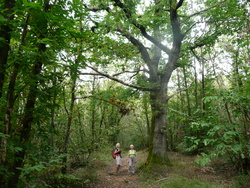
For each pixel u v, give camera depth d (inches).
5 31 91.8
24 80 107.3
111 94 305.0
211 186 213.5
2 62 94.1
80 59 134.0
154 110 362.9
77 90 250.8
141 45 377.7
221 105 182.9
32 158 125.9
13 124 122.7
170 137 532.7
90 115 329.4
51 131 138.2
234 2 279.7
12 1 98.6
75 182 236.7
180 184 226.5
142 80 386.3
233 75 198.4
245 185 199.9
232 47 193.8
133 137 692.1
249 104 170.1
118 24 362.3
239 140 182.1
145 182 260.5
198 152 422.3
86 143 279.9
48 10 109.3
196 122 177.5
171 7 303.9
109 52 312.2
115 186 253.6
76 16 107.2
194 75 454.6
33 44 110.7
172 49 366.3
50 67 149.1
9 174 97.1
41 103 114.0
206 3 348.5
